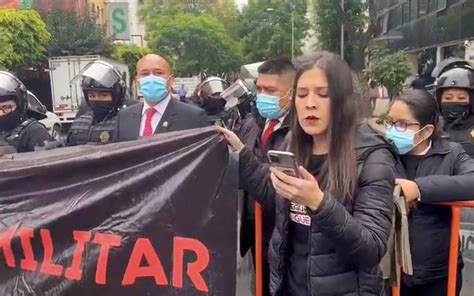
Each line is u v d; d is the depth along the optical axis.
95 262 2.38
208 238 2.39
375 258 2.04
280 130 3.32
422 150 3.04
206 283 2.38
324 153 2.30
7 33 19.98
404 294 3.03
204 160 2.42
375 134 2.24
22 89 4.38
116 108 4.89
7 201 2.43
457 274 2.92
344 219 1.97
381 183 2.12
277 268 2.39
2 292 2.39
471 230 3.30
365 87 2.38
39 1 30.08
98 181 2.42
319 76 2.15
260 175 2.60
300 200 1.99
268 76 3.60
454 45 24.89
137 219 2.38
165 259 2.39
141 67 4.27
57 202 2.42
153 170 2.41
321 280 2.18
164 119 4.29
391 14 36.53
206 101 9.00
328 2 37.53
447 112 4.10
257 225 2.99
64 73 23.16
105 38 30.56
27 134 4.32
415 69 31.09
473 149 4.00
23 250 2.41
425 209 2.84
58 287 2.39
